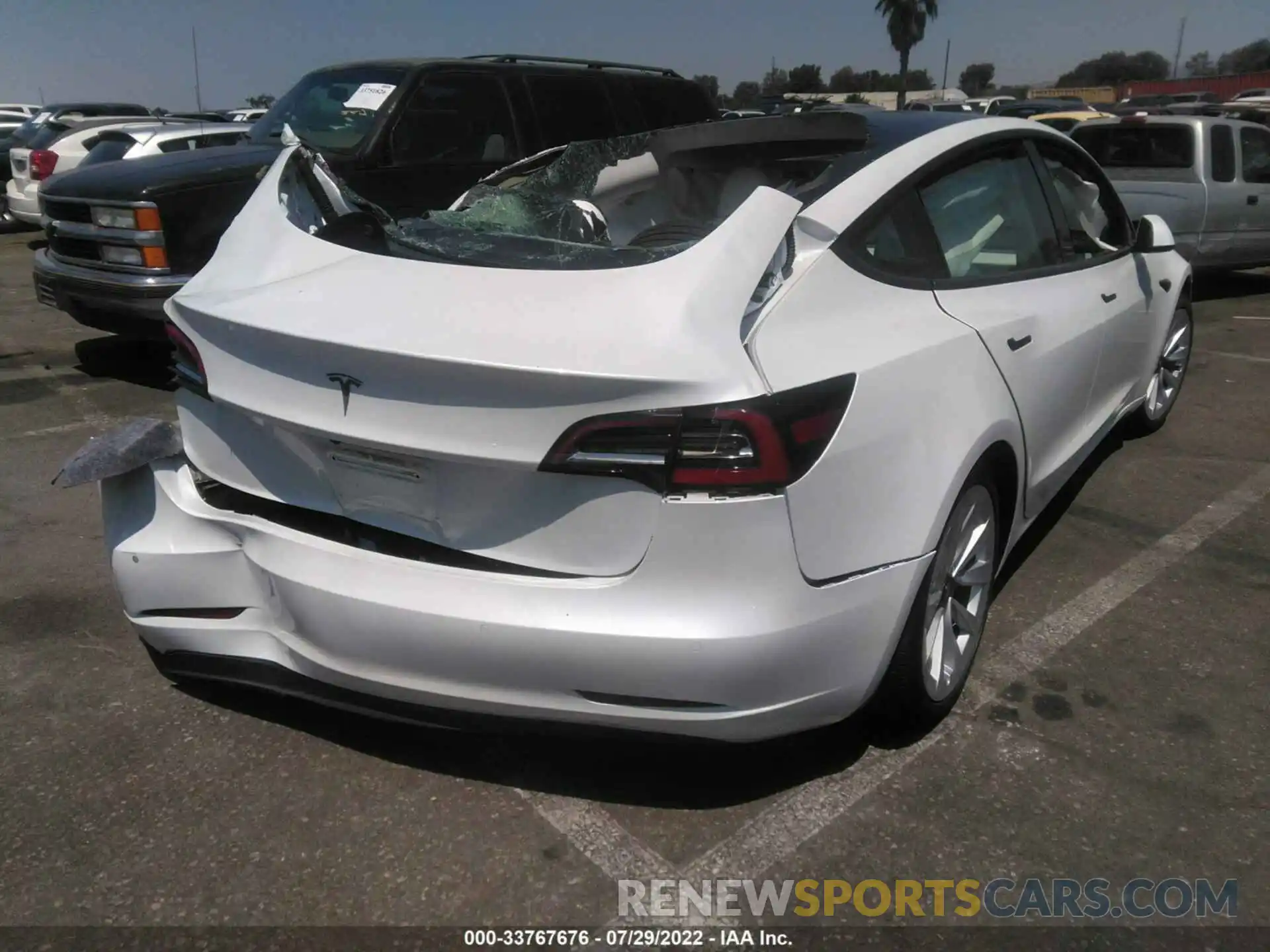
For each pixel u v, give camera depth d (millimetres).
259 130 6977
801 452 2215
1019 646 3385
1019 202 3539
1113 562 4004
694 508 2141
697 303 2279
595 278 2408
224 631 2697
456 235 2973
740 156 3314
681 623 2189
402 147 6324
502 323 2268
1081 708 3041
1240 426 5672
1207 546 4148
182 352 2656
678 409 2113
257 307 2469
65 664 3340
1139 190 9344
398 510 2365
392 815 2623
